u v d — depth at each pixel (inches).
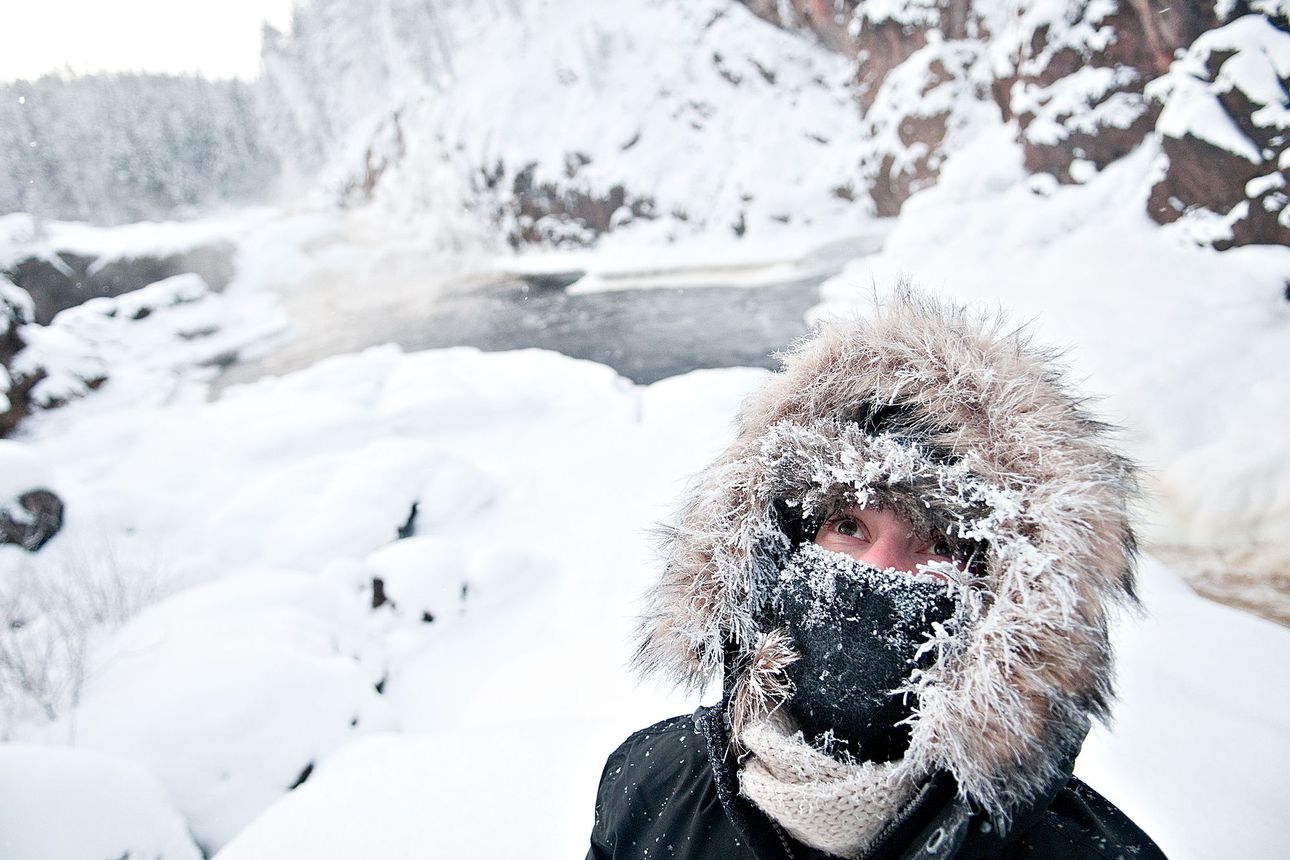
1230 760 67.7
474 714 162.7
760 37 999.0
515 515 258.2
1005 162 514.3
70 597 201.0
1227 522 198.1
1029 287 355.9
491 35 1384.1
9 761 104.2
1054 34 482.3
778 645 29.8
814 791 25.0
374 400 371.2
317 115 2006.6
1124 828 28.4
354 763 76.2
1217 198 346.6
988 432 29.4
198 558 238.5
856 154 845.8
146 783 112.7
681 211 983.6
